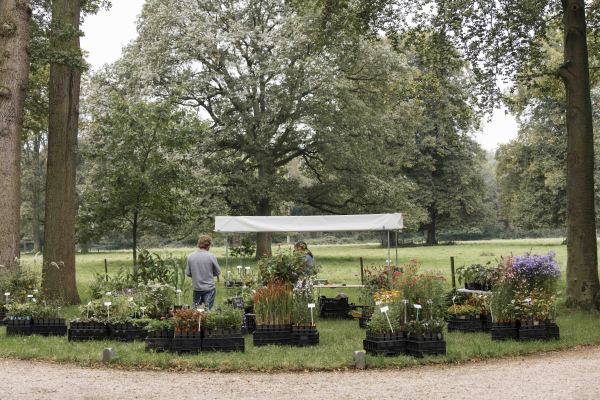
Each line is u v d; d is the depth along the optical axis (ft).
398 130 114.73
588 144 49.14
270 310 32.71
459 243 216.95
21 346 31.81
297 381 24.40
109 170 61.77
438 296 32.55
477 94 56.59
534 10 52.39
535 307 33.73
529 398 21.06
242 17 108.17
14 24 48.01
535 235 280.92
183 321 29.78
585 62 49.98
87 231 64.64
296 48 99.40
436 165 185.57
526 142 169.37
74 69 54.75
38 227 185.37
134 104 64.59
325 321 44.83
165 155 63.10
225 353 29.53
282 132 113.29
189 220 67.00
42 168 193.67
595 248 48.67
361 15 57.47
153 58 99.66
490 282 40.63
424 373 26.05
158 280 47.60
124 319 33.99
